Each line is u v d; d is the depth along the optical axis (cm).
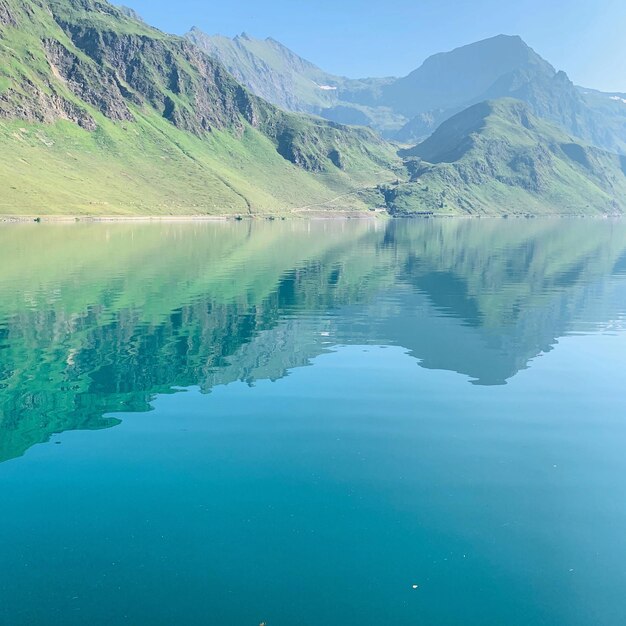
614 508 2180
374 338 4916
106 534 2014
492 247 15888
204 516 2122
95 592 1727
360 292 7394
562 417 3109
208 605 1677
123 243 14762
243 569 1834
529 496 2269
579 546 1952
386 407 3244
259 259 11594
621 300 6856
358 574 1816
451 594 1730
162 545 1953
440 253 13750
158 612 1648
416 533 2023
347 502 2219
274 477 2414
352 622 1617
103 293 7044
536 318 5800
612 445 2744
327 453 2642
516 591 1741
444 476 2423
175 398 3372
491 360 4262
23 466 2509
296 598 1709
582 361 4234
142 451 2659
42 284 7669
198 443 2747
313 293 7288
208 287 7675
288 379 3762
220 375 3828
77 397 3378
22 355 4272
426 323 5531
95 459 2577
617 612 1659
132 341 4731
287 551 1923
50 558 1881
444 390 3553
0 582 1766
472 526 2062
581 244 17275
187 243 15425
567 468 2505
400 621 1620
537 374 3916
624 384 3697
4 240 14625
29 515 2125
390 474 2441
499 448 2706
